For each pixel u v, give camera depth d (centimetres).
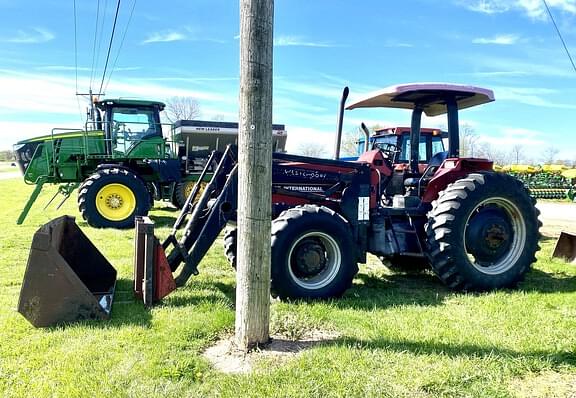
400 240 480
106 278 453
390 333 324
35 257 332
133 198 879
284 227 395
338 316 362
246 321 299
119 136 977
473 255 462
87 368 271
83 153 955
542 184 1905
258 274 297
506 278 456
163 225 877
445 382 256
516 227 471
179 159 1029
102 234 780
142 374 264
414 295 436
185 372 267
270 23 288
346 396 243
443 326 340
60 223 418
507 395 247
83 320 343
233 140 1228
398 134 1030
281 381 256
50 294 336
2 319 348
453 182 486
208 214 420
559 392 251
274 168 444
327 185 460
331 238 414
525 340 312
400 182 559
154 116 995
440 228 444
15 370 270
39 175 941
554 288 462
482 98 503
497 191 454
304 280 416
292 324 341
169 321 343
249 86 287
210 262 559
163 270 386
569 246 594
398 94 505
